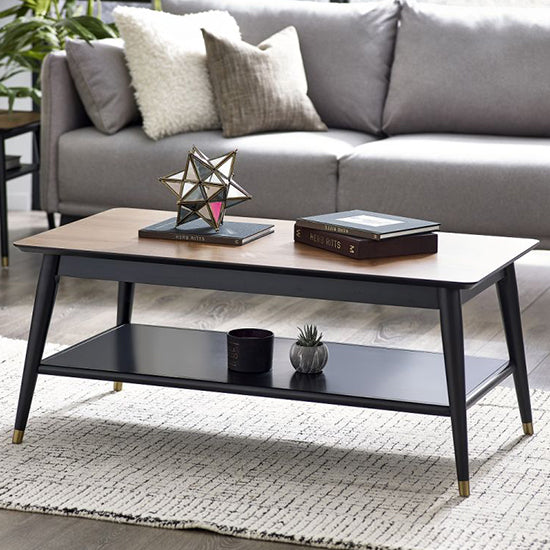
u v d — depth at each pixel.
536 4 5.70
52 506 2.58
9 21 6.19
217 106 4.90
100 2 6.19
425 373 2.91
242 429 3.10
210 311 4.30
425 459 2.90
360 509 2.58
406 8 5.09
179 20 4.98
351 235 2.81
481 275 2.61
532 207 4.28
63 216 4.92
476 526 2.49
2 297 4.47
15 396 3.34
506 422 3.16
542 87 4.81
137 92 4.85
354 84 5.07
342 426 3.14
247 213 4.63
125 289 3.34
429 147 4.50
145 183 4.75
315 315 4.27
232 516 2.53
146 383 2.85
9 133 4.92
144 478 2.75
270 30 5.18
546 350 3.83
